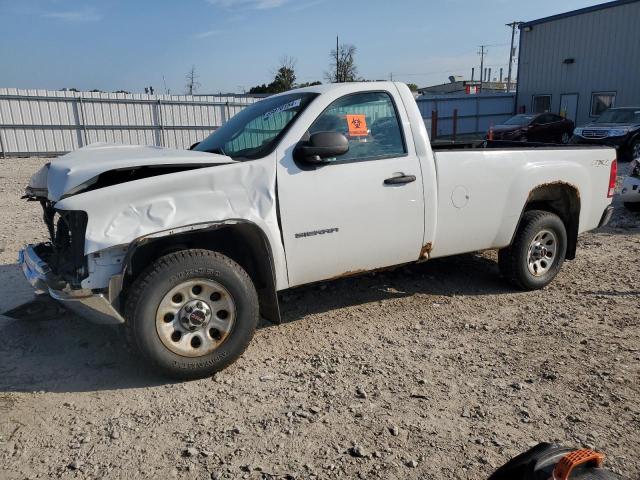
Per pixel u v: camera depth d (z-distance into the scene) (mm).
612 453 2971
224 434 3178
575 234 5867
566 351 4227
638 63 26438
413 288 5711
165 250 3943
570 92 29797
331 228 4234
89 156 4004
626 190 9375
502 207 5148
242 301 3818
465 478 2781
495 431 3186
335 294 5516
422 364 4031
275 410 3426
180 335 3725
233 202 3812
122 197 3508
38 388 3719
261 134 4352
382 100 4555
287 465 2896
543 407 3434
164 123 27234
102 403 3533
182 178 3666
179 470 2871
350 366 4000
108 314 3494
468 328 4703
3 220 9172
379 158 4449
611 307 5160
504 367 3973
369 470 2850
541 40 31016
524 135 23453
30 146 24500
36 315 4645
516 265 5441
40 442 3125
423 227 4695
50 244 4484
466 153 4891
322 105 4281
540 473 1885
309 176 4109
